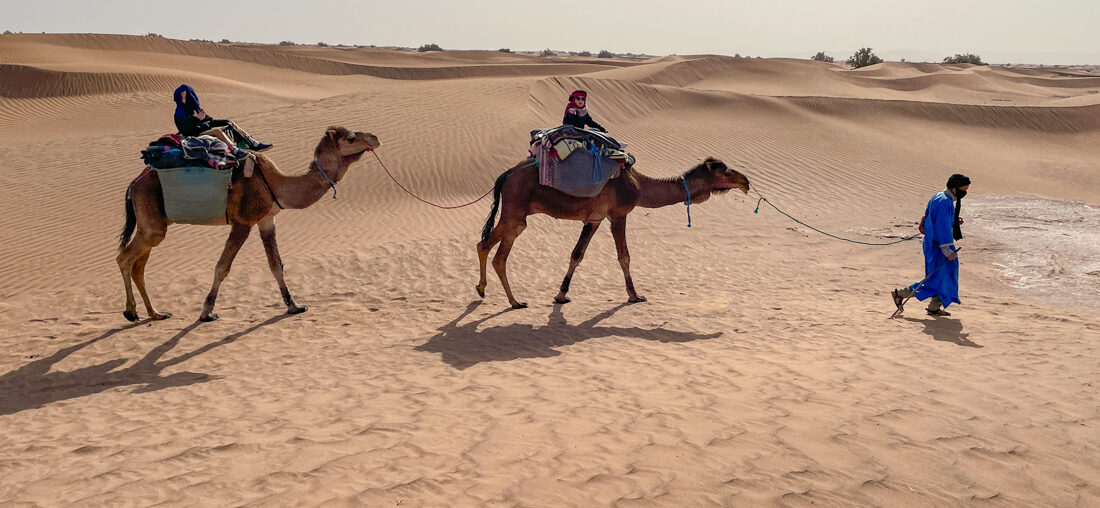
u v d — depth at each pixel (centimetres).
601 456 482
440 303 1081
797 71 6366
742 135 2631
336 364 789
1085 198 2339
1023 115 3422
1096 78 8125
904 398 599
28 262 1348
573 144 941
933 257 945
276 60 7300
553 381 680
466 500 422
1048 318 960
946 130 3212
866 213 1897
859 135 2798
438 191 1894
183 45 7481
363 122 2302
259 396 678
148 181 920
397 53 9825
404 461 486
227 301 1104
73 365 833
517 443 511
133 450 535
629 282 1070
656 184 1030
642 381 668
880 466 464
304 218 1673
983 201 2111
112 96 4000
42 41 6556
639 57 15575
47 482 477
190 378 769
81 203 1714
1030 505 418
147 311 1045
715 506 410
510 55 10894
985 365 708
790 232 1641
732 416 557
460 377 711
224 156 898
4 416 664
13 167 1989
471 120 2348
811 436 512
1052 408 576
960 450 489
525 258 1345
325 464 484
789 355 761
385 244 1405
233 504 427
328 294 1134
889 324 917
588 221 1047
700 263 1359
